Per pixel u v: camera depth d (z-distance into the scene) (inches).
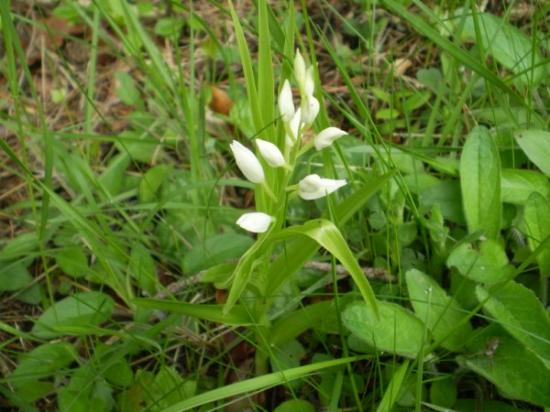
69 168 14.5
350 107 16.9
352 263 8.6
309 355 12.0
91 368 11.2
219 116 16.2
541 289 11.2
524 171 12.1
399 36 18.5
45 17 20.0
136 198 15.5
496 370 9.5
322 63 18.4
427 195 12.8
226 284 10.0
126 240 14.5
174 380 10.7
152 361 12.5
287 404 10.5
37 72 19.0
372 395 10.5
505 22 14.8
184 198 14.4
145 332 11.2
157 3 20.2
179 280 13.0
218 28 19.5
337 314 10.1
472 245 11.5
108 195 14.1
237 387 9.1
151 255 14.2
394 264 12.3
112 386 11.3
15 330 11.4
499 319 9.5
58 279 14.0
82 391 10.5
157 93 16.5
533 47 13.1
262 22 9.9
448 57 16.2
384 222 12.5
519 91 14.5
